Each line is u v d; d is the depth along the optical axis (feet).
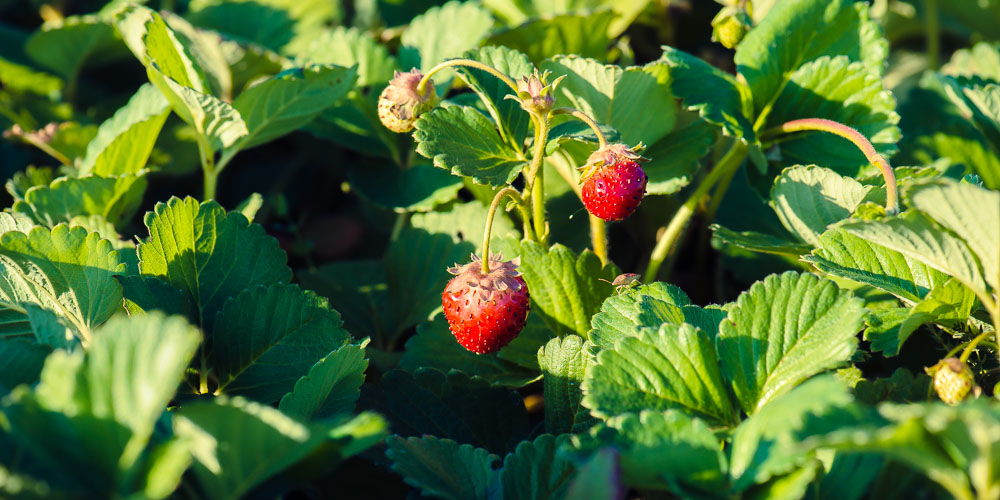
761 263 2.44
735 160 2.34
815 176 2.20
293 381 2.13
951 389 1.99
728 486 1.90
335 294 2.44
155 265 2.12
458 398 2.17
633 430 1.93
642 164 2.31
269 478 1.92
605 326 2.09
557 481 2.01
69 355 1.98
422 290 2.37
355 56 2.53
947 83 2.35
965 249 1.98
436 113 2.17
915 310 2.05
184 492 1.93
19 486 1.82
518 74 2.23
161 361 1.83
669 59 2.26
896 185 2.15
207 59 2.57
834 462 1.95
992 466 1.83
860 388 2.05
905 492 1.94
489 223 2.12
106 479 1.84
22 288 2.09
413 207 2.39
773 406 1.90
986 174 2.50
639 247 2.55
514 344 2.23
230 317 2.12
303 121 2.36
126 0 2.88
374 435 1.90
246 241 2.17
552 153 2.22
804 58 2.31
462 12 2.54
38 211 2.29
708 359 2.01
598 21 2.52
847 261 2.11
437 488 2.01
